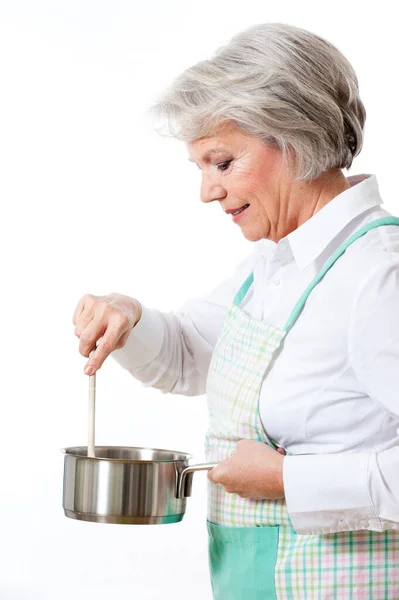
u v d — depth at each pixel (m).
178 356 1.94
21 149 3.65
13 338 3.65
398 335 1.39
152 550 3.50
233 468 1.48
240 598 1.56
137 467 1.52
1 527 3.52
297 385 1.49
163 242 3.70
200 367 1.96
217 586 1.62
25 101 3.64
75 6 3.61
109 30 3.62
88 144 3.66
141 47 3.63
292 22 3.61
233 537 1.57
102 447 1.70
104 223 3.69
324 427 1.48
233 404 1.57
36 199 3.66
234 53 1.52
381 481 1.37
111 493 1.52
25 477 3.59
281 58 1.49
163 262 3.70
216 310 1.92
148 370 1.91
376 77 3.62
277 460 1.44
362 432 1.46
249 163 1.52
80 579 3.47
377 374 1.40
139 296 3.70
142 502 1.53
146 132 3.66
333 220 1.55
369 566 1.47
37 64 3.63
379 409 1.45
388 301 1.40
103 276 3.68
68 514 1.58
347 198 1.56
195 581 3.48
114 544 3.49
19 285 3.66
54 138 3.66
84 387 3.65
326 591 1.47
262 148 1.51
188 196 3.69
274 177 1.53
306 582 1.49
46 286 3.67
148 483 1.53
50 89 3.64
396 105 3.62
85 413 3.65
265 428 1.53
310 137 1.49
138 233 3.69
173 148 3.67
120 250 3.69
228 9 3.61
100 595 3.47
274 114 1.47
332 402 1.46
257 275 1.71
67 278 3.67
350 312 1.45
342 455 1.41
